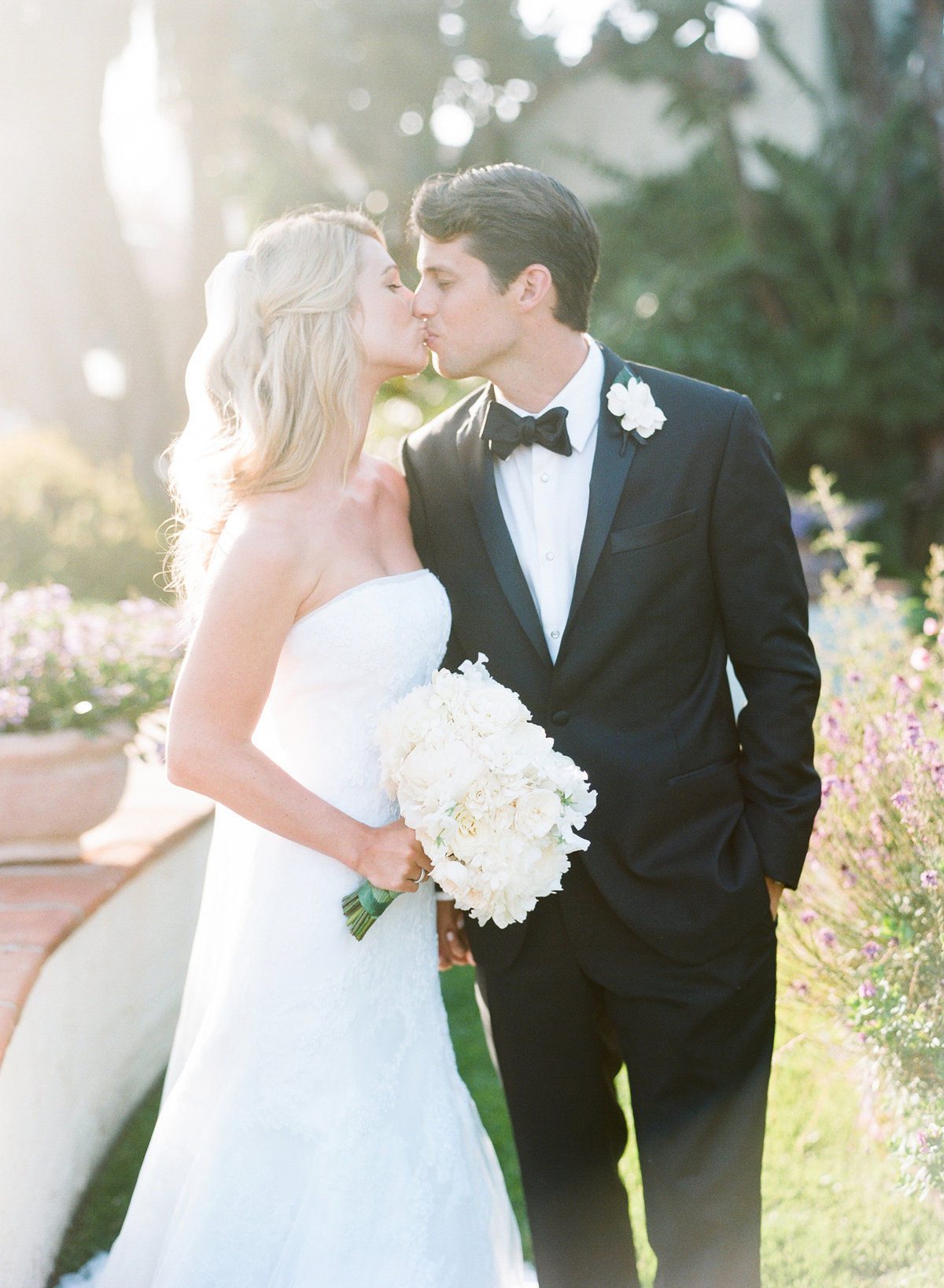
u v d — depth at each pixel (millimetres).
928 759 2334
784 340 10250
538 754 1772
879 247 10219
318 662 1872
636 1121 2045
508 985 2072
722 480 1949
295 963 1913
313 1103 1891
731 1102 2006
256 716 1802
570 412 2014
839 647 3266
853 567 3326
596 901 1997
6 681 2908
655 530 1940
